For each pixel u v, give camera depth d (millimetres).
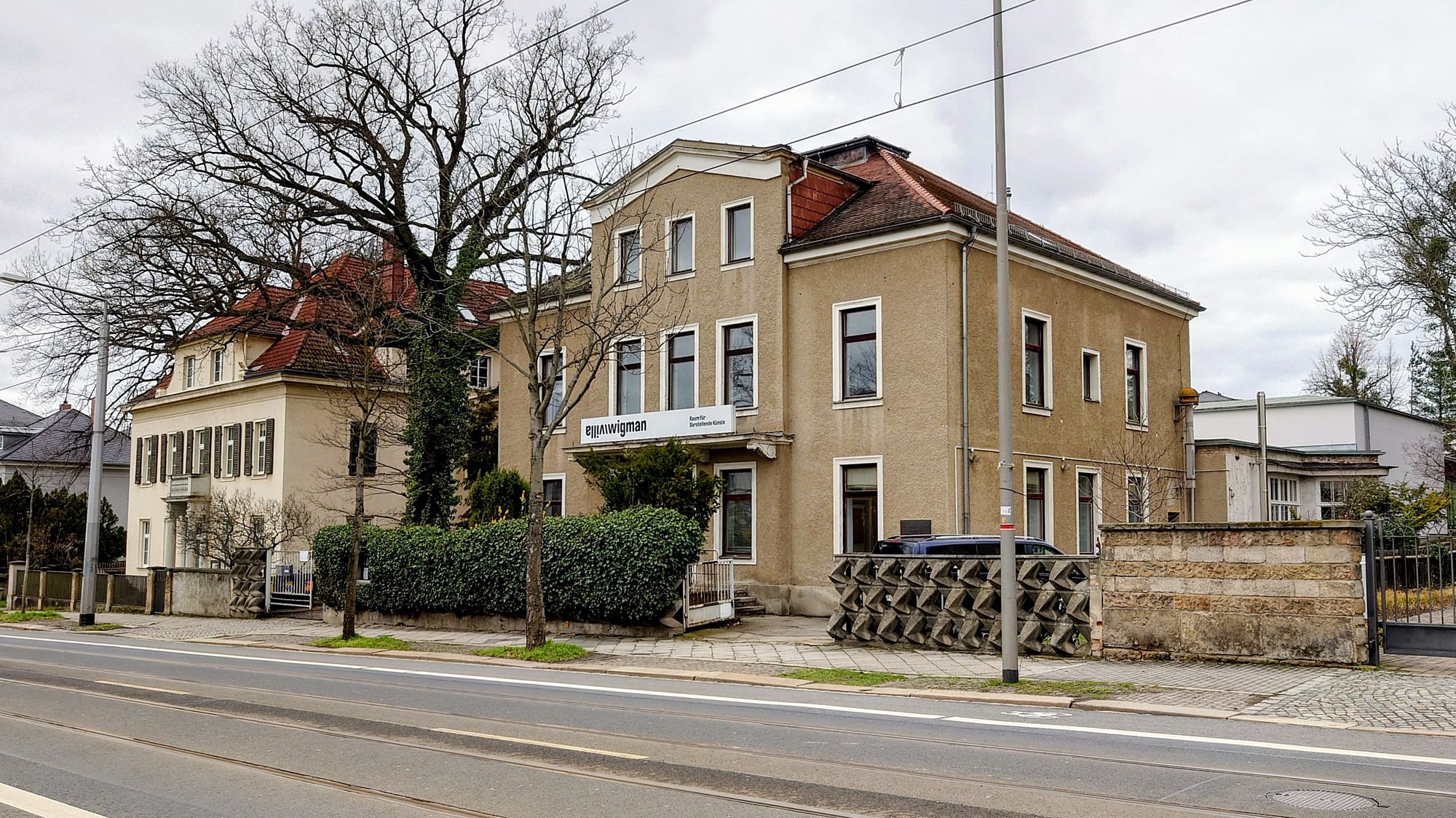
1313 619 14312
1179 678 13695
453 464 32781
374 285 27094
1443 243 25766
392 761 9305
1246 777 8109
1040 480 26656
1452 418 49562
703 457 27406
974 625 17156
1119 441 29453
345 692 14172
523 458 32031
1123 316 30328
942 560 17672
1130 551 15750
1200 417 43219
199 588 32250
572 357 30703
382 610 26516
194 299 30562
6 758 9758
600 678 15984
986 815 7082
